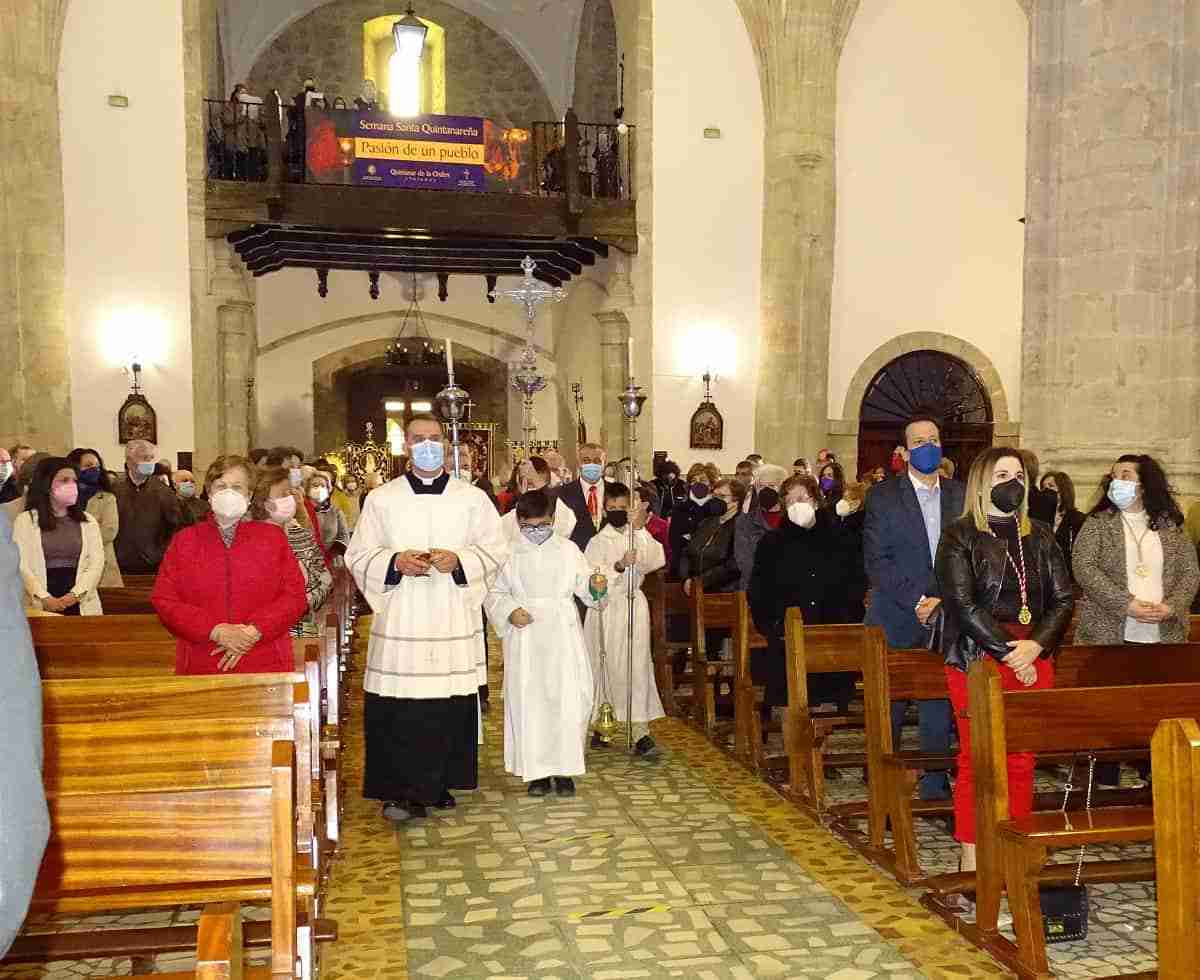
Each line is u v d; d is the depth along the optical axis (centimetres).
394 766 557
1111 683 505
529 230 1602
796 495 656
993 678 399
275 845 270
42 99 1425
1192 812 306
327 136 1532
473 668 573
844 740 712
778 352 1648
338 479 1939
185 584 469
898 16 1738
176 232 1511
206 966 200
